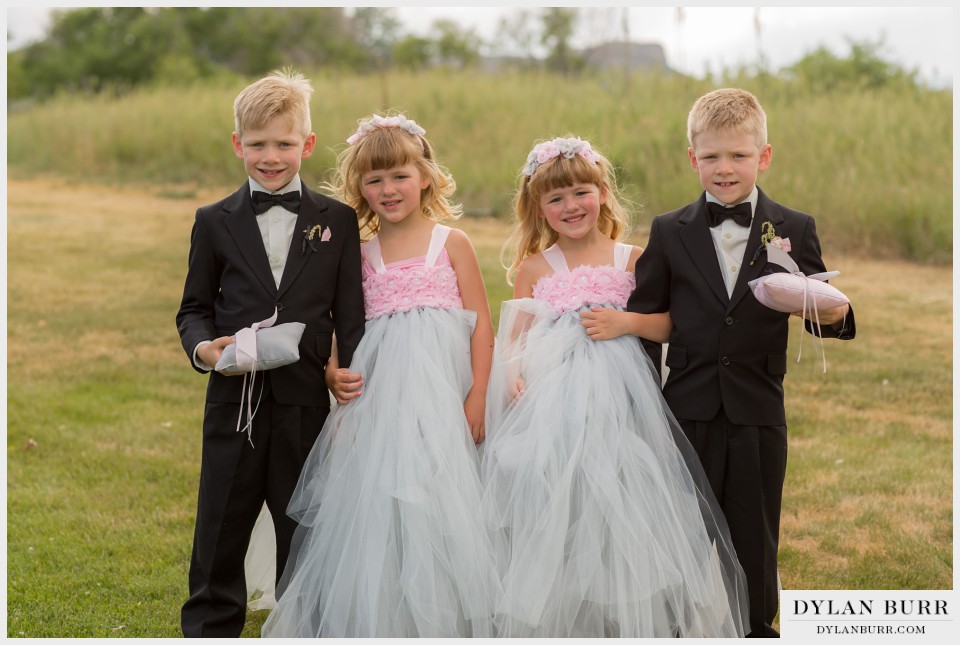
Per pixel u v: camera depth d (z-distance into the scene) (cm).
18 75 2702
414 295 321
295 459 309
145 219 1157
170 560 398
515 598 286
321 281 314
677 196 970
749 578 301
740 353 303
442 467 296
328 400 319
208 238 317
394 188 323
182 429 573
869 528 435
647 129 1092
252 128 310
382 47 3375
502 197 1085
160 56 2761
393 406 305
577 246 339
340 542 297
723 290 306
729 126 304
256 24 3088
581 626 294
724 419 303
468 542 290
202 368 309
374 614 283
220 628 305
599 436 300
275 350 288
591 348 317
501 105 1305
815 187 991
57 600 359
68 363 698
